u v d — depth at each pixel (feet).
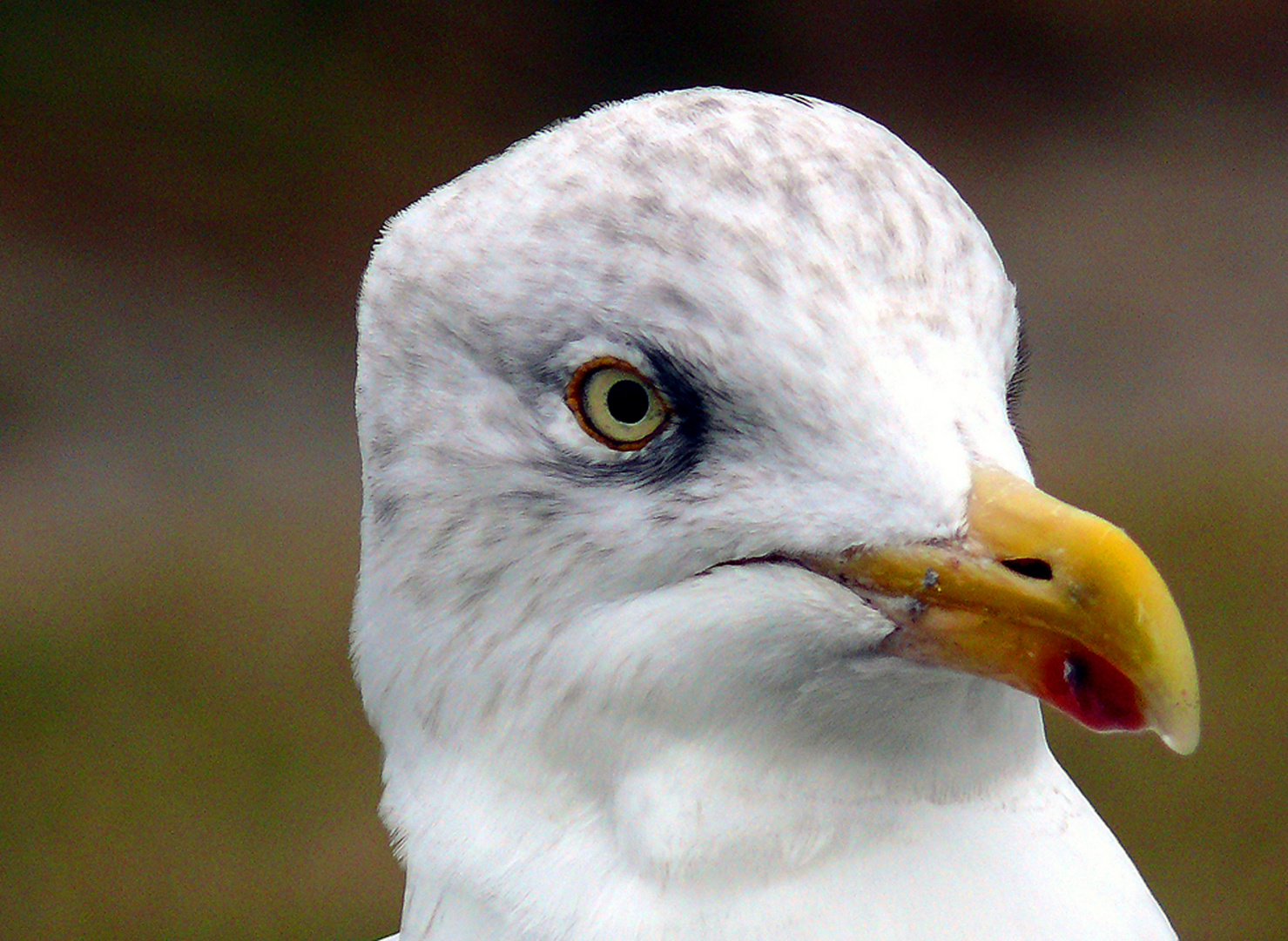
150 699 44.47
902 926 12.91
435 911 13.88
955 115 76.64
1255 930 34.60
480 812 13.69
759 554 12.81
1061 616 11.97
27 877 38.32
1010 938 12.91
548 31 74.02
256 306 64.54
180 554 51.13
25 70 68.64
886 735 13.01
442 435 13.70
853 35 76.84
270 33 71.36
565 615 13.26
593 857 13.34
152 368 60.95
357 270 66.44
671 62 75.20
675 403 12.87
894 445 12.38
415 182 69.10
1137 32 79.30
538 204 13.11
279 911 37.06
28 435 57.67
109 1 70.54
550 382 13.16
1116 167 73.26
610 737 13.21
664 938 13.00
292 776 41.34
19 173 67.26
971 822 13.32
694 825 13.02
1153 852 36.86
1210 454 54.39
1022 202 71.15
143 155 68.03
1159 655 11.71
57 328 62.44
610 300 12.81
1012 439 12.63
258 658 45.98
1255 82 78.79
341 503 54.03
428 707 14.05
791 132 13.00
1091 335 61.93
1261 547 48.83
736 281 12.56
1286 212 69.41
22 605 48.70
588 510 13.11
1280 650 43.80
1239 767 39.27
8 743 42.63
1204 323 62.49
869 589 12.54
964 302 12.81
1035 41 78.13
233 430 57.98
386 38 72.43
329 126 69.92
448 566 13.75
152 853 38.88
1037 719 13.97
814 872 13.08
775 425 12.63
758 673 12.87
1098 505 51.24
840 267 12.56
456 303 13.48
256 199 67.82
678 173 12.80
